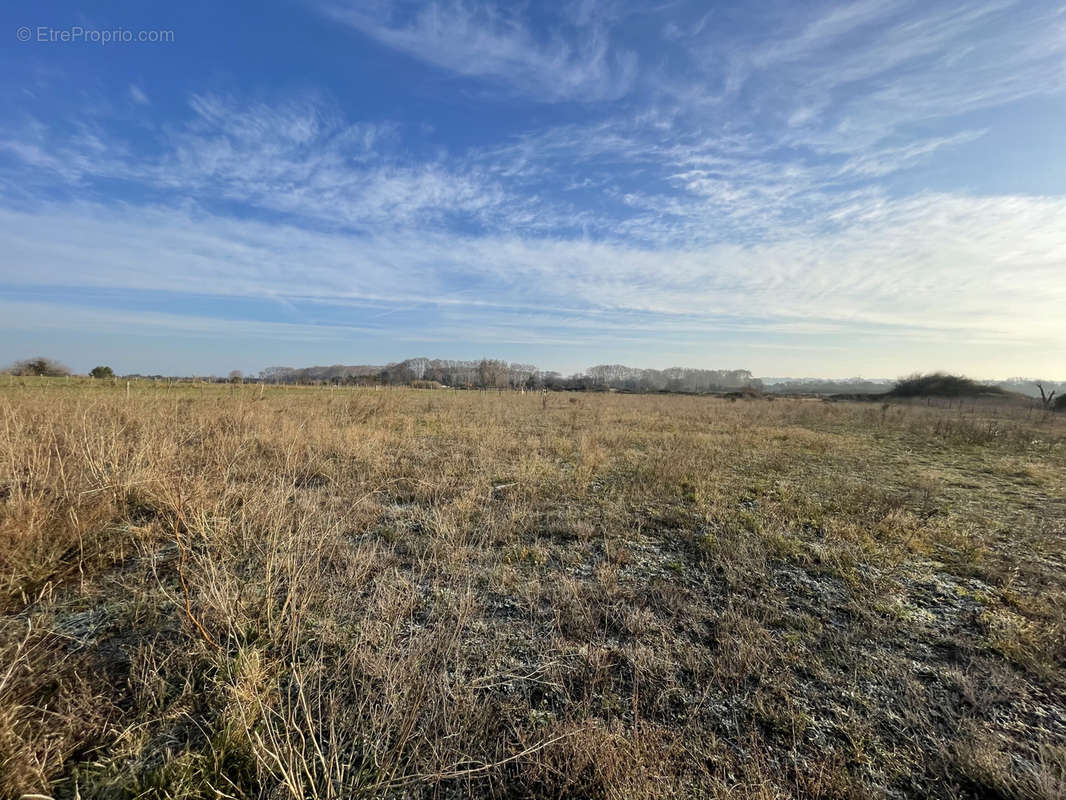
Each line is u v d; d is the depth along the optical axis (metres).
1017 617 3.03
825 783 1.78
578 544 4.11
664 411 18.67
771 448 9.62
